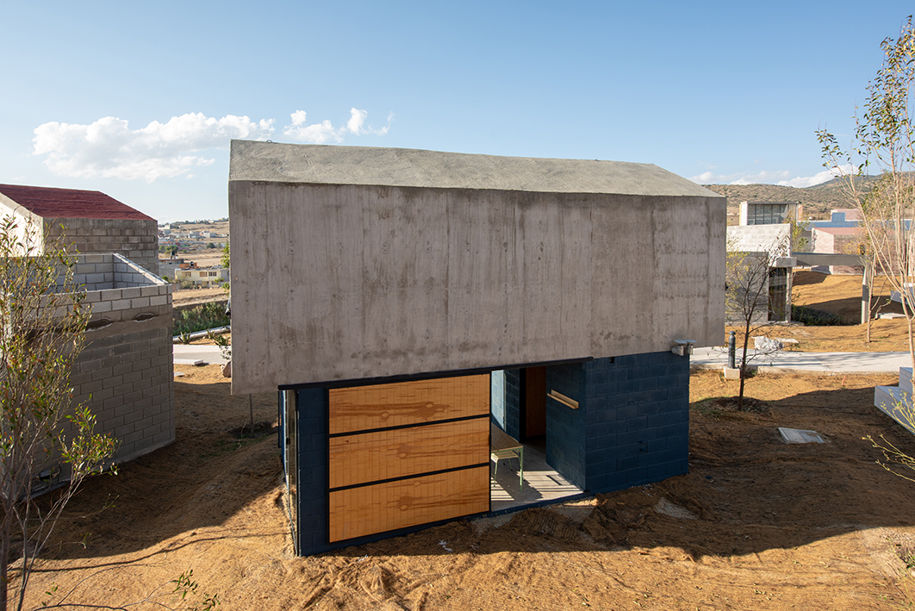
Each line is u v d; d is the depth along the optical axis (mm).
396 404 8031
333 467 7707
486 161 10156
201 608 6527
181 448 12688
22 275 5254
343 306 7477
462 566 7395
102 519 9258
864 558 7273
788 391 15680
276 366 7184
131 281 13922
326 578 7090
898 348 20578
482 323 8391
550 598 6758
